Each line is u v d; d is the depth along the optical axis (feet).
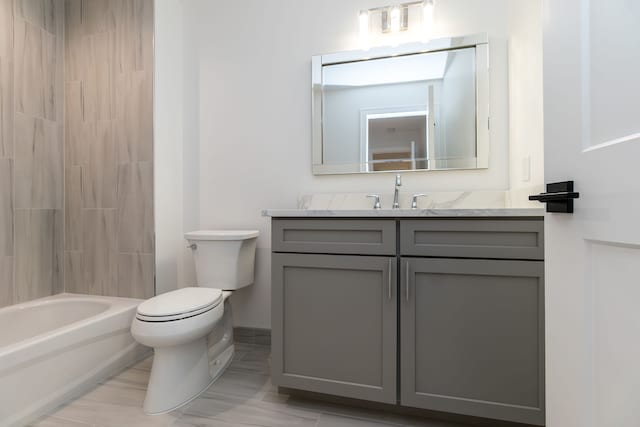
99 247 6.63
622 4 1.53
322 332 4.21
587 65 1.83
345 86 6.16
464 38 5.59
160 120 6.43
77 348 4.78
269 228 6.57
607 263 1.70
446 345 3.81
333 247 4.18
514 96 5.17
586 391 1.89
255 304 6.60
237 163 6.74
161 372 4.40
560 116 2.13
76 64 6.76
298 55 6.44
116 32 6.49
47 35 6.51
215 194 6.85
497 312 3.67
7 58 5.87
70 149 6.81
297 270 4.33
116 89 6.50
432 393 3.85
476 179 5.66
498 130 5.54
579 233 1.93
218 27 6.84
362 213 4.04
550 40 2.27
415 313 3.90
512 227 3.62
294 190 6.47
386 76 5.99
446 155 5.73
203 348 4.88
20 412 4.02
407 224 3.94
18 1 6.01
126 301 6.22
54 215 6.66
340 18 6.23
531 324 3.57
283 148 6.52
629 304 1.53
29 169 6.23
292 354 4.32
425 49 5.76
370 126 6.06
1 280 5.81
